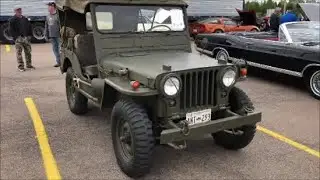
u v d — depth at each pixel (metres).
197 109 3.90
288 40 7.84
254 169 4.12
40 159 4.30
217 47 9.20
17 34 9.51
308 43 7.66
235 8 20.67
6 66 10.44
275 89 7.86
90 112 6.03
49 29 10.02
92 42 5.16
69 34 5.63
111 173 3.99
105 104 4.30
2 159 4.28
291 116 6.03
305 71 7.28
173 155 4.44
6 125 5.43
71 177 3.89
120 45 4.67
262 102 6.85
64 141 4.83
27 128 5.31
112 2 4.61
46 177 3.89
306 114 6.15
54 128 5.31
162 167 4.14
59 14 5.84
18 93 7.31
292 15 10.17
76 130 5.23
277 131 5.32
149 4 4.81
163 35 4.91
